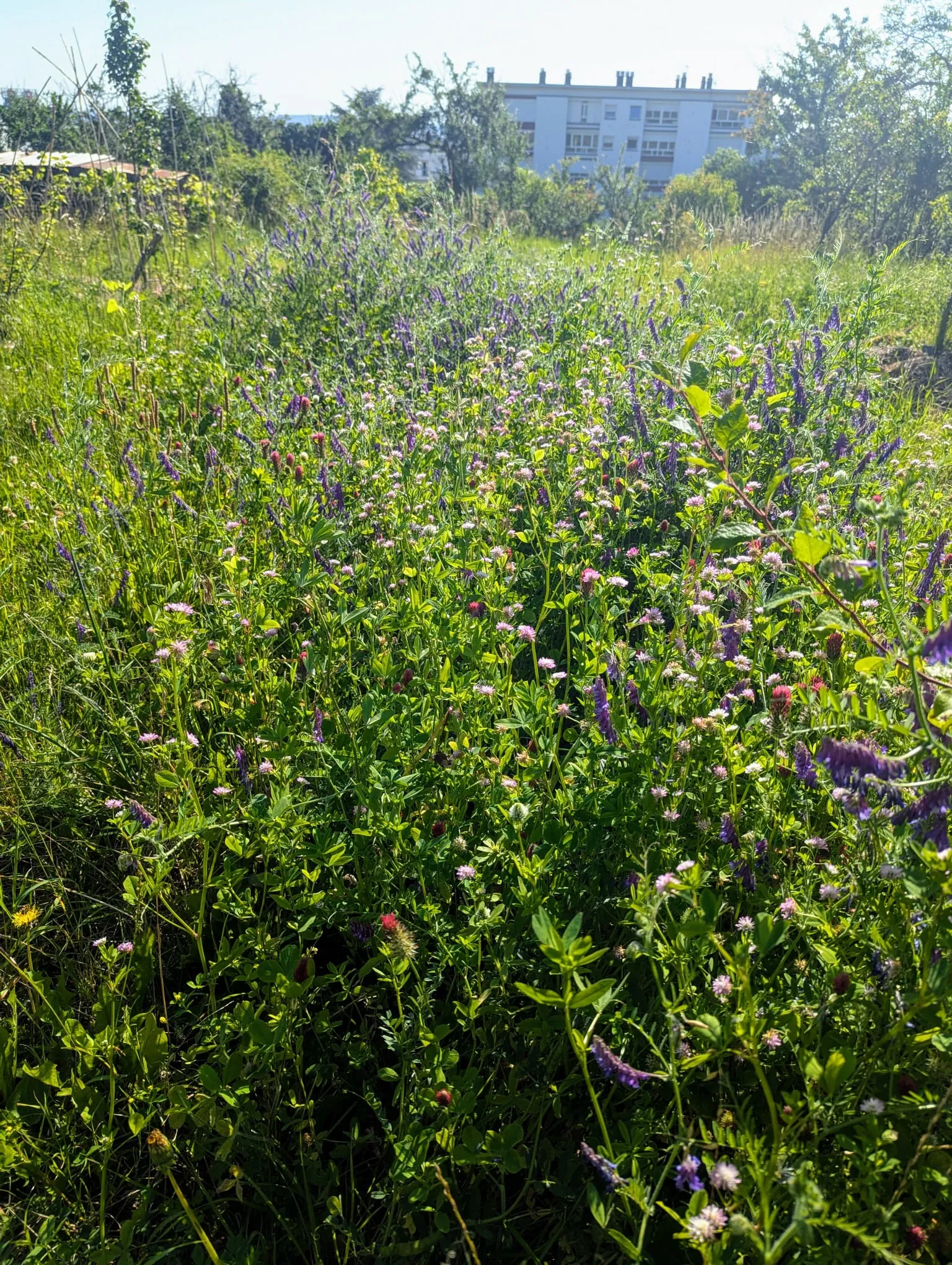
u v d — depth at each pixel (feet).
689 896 6.56
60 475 14.93
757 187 142.10
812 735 7.76
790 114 103.81
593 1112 6.64
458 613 9.60
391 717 8.02
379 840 7.54
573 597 9.84
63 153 36.60
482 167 112.16
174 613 10.25
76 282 31.55
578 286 22.99
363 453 13.84
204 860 7.32
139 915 7.47
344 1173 6.79
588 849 7.27
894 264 37.86
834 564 6.03
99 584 12.50
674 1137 5.63
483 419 15.37
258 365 21.24
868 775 5.42
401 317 22.31
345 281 24.98
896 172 59.93
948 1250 5.23
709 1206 4.87
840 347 17.17
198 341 22.58
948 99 58.80
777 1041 5.70
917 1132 5.53
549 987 7.04
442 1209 6.14
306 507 11.05
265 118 115.03
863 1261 4.84
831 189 62.69
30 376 21.93
